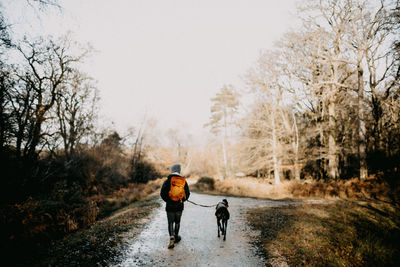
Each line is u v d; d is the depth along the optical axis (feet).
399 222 29.76
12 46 29.12
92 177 62.85
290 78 78.95
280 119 86.74
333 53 67.77
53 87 56.29
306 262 15.87
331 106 71.05
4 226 17.92
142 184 90.27
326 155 69.46
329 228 24.31
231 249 18.20
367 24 59.72
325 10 65.26
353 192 50.14
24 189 29.89
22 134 33.22
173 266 15.02
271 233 22.38
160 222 27.12
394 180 47.70
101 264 14.79
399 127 54.34
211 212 35.37
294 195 59.52
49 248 17.70
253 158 90.99
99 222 28.55
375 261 17.53
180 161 172.96
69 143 64.03
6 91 30.78
